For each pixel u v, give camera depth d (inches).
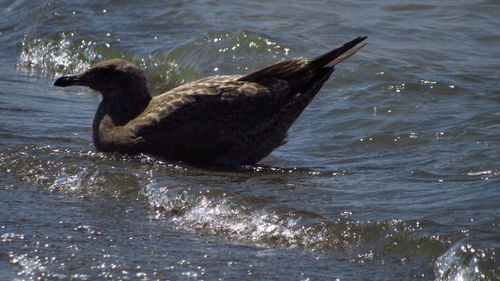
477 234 340.2
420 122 570.3
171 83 746.2
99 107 527.2
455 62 717.9
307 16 862.5
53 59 835.4
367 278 317.1
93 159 481.1
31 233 366.3
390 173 468.8
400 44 772.6
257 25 831.1
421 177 455.5
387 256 335.9
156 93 735.1
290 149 543.5
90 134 555.5
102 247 350.6
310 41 772.6
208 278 319.0
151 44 804.0
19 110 620.1
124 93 521.0
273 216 373.7
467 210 377.4
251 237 362.6
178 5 906.1
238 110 506.9
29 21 926.4
